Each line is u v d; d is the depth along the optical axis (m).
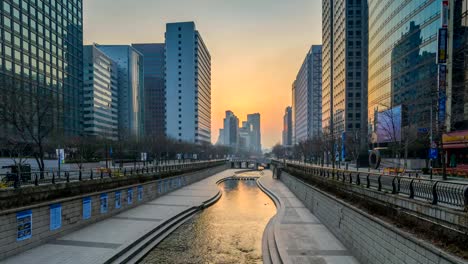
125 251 16.56
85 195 21.33
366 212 14.84
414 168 45.50
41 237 16.95
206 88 173.75
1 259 14.33
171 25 147.00
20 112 31.25
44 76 68.19
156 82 186.75
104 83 120.81
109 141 64.56
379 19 66.12
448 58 33.16
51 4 71.81
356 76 96.38
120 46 149.25
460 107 31.66
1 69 54.72
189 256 17.77
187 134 144.62
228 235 22.42
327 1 122.62
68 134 69.56
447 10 33.31
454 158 36.19
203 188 48.12
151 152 79.44
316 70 161.00
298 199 37.62
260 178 73.69
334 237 19.59
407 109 47.25
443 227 9.66
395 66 56.91
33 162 40.41
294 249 16.97
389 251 12.03
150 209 29.00
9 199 15.28
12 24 58.09
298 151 116.56
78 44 85.00
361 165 54.66
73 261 14.35
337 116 105.06
